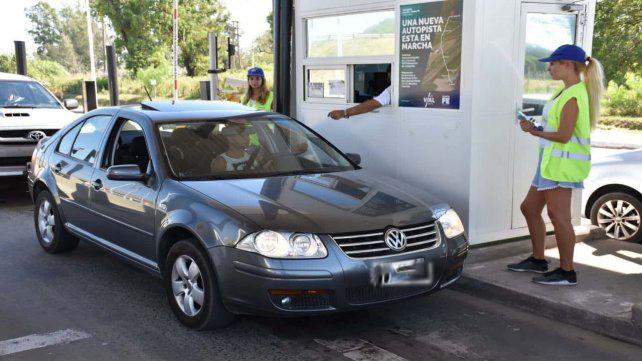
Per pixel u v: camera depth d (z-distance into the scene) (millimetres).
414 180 6613
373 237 4094
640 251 6109
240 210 4137
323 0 7449
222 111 5668
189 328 4504
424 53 6305
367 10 6949
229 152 5117
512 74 6055
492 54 5902
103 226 5434
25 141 9023
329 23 7500
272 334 4461
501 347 4254
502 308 4984
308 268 3877
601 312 4477
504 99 6055
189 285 4430
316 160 5406
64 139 6441
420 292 4246
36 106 10297
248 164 5070
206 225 4172
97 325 4629
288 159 5266
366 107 6754
